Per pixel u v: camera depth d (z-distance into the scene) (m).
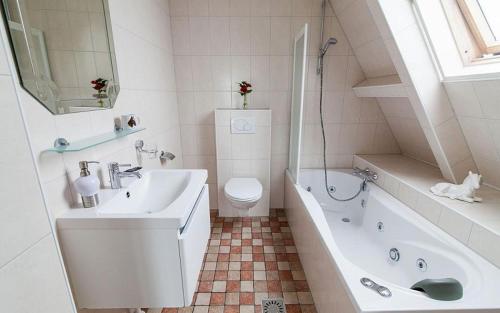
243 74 2.33
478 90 1.26
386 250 1.77
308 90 2.38
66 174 0.92
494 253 1.10
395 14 1.36
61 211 0.89
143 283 0.98
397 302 0.94
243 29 2.22
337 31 2.22
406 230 1.57
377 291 0.99
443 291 0.95
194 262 1.10
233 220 2.53
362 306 0.92
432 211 1.48
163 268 0.96
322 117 2.46
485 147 1.47
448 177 1.70
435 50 1.38
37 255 0.51
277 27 2.22
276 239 2.21
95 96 1.10
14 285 0.46
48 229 0.54
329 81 2.35
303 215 1.82
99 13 1.12
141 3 1.59
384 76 2.04
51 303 0.56
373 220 1.96
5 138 0.44
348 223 2.27
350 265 1.15
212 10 2.17
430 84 1.46
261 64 2.31
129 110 1.42
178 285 0.99
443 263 1.27
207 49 2.26
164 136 2.02
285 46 2.27
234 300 1.56
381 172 2.05
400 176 1.88
